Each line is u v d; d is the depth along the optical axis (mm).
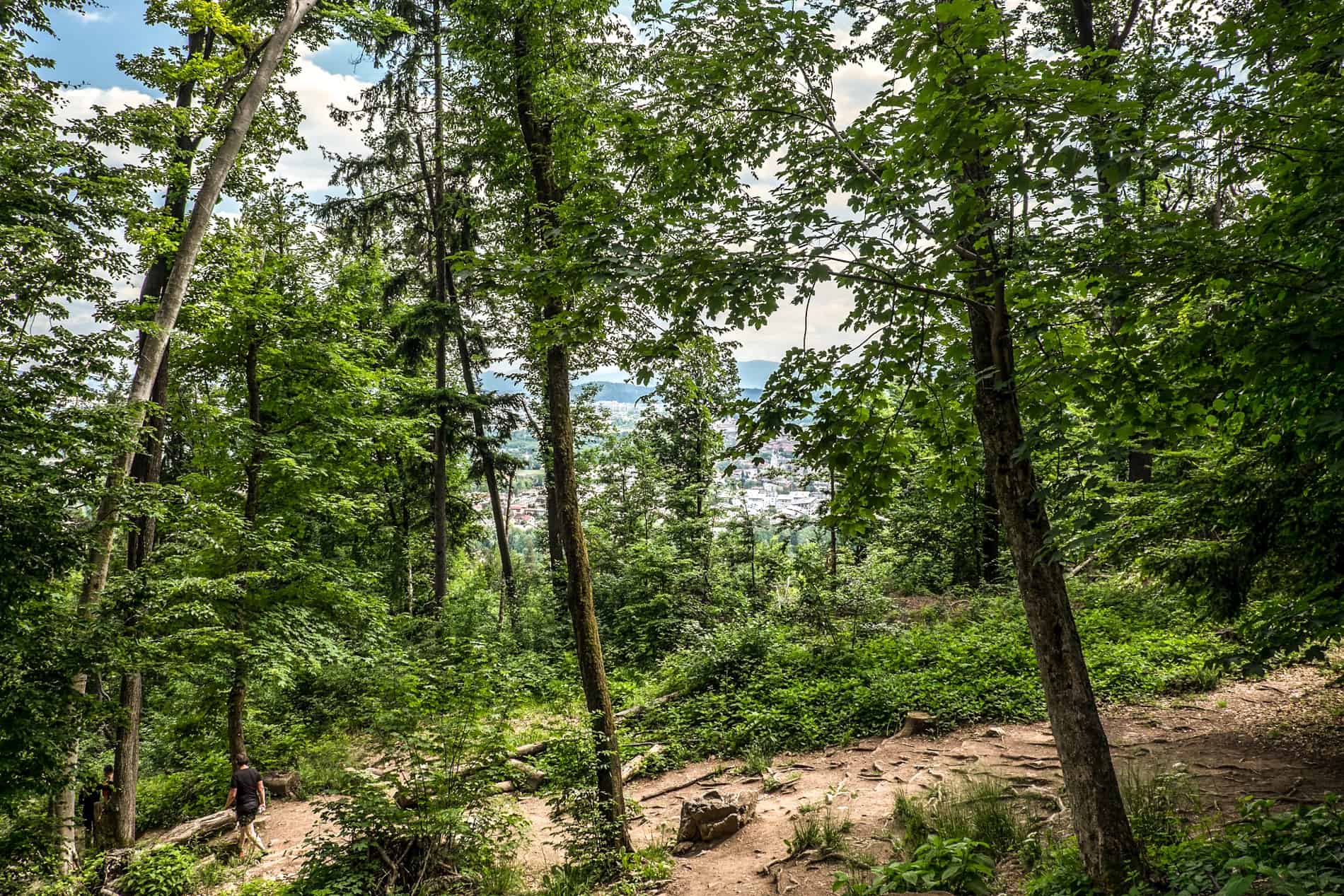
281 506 14805
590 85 9461
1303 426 5371
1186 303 5766
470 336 24750
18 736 8078
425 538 27234
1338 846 4590
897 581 22047
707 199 6238
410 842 8609
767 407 6191
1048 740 10062
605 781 9219
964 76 4883
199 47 14188
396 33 20219
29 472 8375
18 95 9352
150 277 13219
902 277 5266
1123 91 4898
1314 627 4621
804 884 7395
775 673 14758
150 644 9586
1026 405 5586
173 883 9547
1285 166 5332
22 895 8797
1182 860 5359
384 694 11469
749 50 6066
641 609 22219
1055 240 5074
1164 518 7855
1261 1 5023
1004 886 6273
